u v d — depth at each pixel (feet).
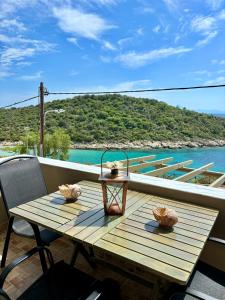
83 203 6.04
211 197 6.23
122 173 5.47
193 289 4.26
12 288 6.38
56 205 5.95
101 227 4.91
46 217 5.36
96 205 5.92
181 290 4.07
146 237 4.56
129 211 5.60
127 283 6.64
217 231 6.26
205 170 17.06
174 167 17.26
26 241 8.46
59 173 9.35
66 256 7.67
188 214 5.53
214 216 5.45
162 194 6.98
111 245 4.32
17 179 7.27
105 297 4.19
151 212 5.56
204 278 4.86
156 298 4.85
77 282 4.92
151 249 4.21
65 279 4.99
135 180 7.48
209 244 6.39
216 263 6.37
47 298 4.57
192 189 6.72
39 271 6.99
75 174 8.91
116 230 4.80
